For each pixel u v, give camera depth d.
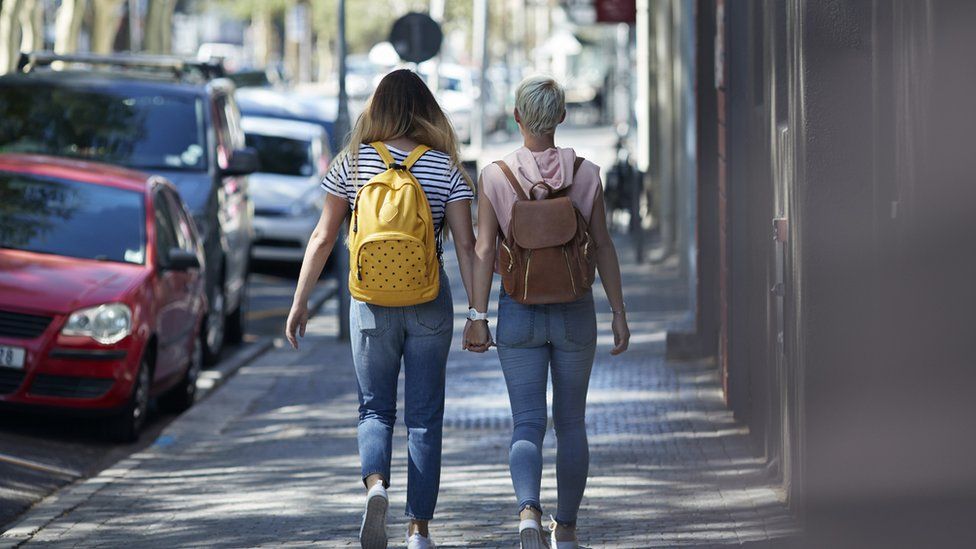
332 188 11.80
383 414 11.80
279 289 38.12
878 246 11.60
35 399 18.34
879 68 11.50
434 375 11.76
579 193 11.68
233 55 130.38
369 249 11.42
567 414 11.85
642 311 30.98
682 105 35.78
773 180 14.67
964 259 10.16
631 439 17.39
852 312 11.68
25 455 17.62
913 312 10.76
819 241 11.67
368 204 11.48
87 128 27.25
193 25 131.75
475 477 15.75
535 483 11.41
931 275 10.45
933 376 10.62
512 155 11.66
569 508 12.01
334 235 11.86
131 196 21.19
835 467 11.69
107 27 62.47
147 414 21.72
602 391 20.89
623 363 23.53
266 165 40.84
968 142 10.05
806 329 11.72
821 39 11.59
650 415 18.91
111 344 18.56
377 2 119.50
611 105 108.62
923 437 10.86
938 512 10.73
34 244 20.03
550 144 11.78
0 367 18.36
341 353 27.75
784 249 13.17
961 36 9.98
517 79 122.44
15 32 47.19
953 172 10.12
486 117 99.06
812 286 11.69
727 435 17.42
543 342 11.61
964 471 10.39
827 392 11.69
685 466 15.73
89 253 20.08
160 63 30.53
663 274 38.34
